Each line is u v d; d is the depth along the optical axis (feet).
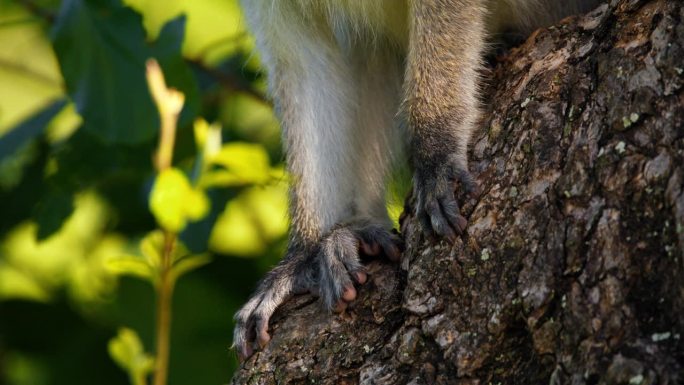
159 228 28.94
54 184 30.04
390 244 20.88
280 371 19.70
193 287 30.91
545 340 16.12
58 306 32.68
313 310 20.58
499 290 17.04
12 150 29.07
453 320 17.44
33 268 34.68
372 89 28.12
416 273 18.19
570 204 16.58
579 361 15.37
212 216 28.81
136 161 30.04
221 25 34.94
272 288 22.94
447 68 22.81
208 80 31.89
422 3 23.08
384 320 19.03
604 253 15.81
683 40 16.20
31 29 34.63
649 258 15.40
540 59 18.83
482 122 20.57
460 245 17.84
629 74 16.66
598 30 17.81
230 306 30.94
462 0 23.02
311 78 26.30
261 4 25.95
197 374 30.30
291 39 26.04
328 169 26.07
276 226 33.78
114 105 26.68
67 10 26.68
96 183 30.63
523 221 17.13
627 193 15.96
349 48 27.40
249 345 22.52
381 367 18.17
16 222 32.42
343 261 21.56
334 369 19.07
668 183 15.56
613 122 16.55
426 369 17.46
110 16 26.73
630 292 15.37
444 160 21.35
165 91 25.27
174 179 24.09
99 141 29.73
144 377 25.40
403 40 27.12
